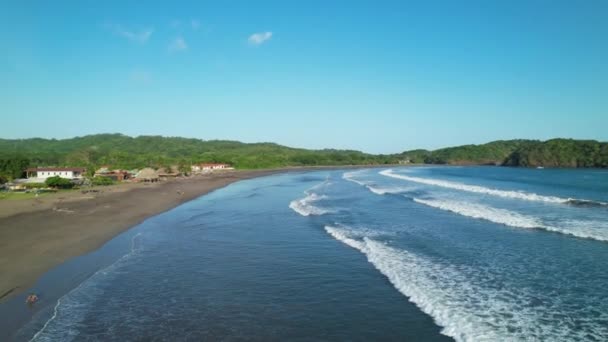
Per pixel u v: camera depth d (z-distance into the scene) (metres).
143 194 48.47
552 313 12.61
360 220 29.62
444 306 13.34
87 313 13.16
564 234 23.42
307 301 14.16
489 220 28.19
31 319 12.70
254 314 13.09
